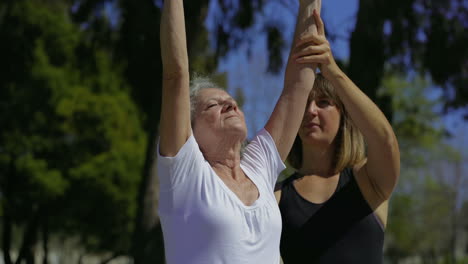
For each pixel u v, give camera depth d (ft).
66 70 59.77
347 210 9.02
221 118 8.15
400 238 100.78
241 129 8.08
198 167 7.42
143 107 30.30
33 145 59.11
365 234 8.93
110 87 61.87
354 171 9.35
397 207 96.58
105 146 62.18
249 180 8.11
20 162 59.06
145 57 28.73
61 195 60.29
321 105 9.65
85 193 61.05
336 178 9.46
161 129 7.50
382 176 8.87
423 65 32.68
